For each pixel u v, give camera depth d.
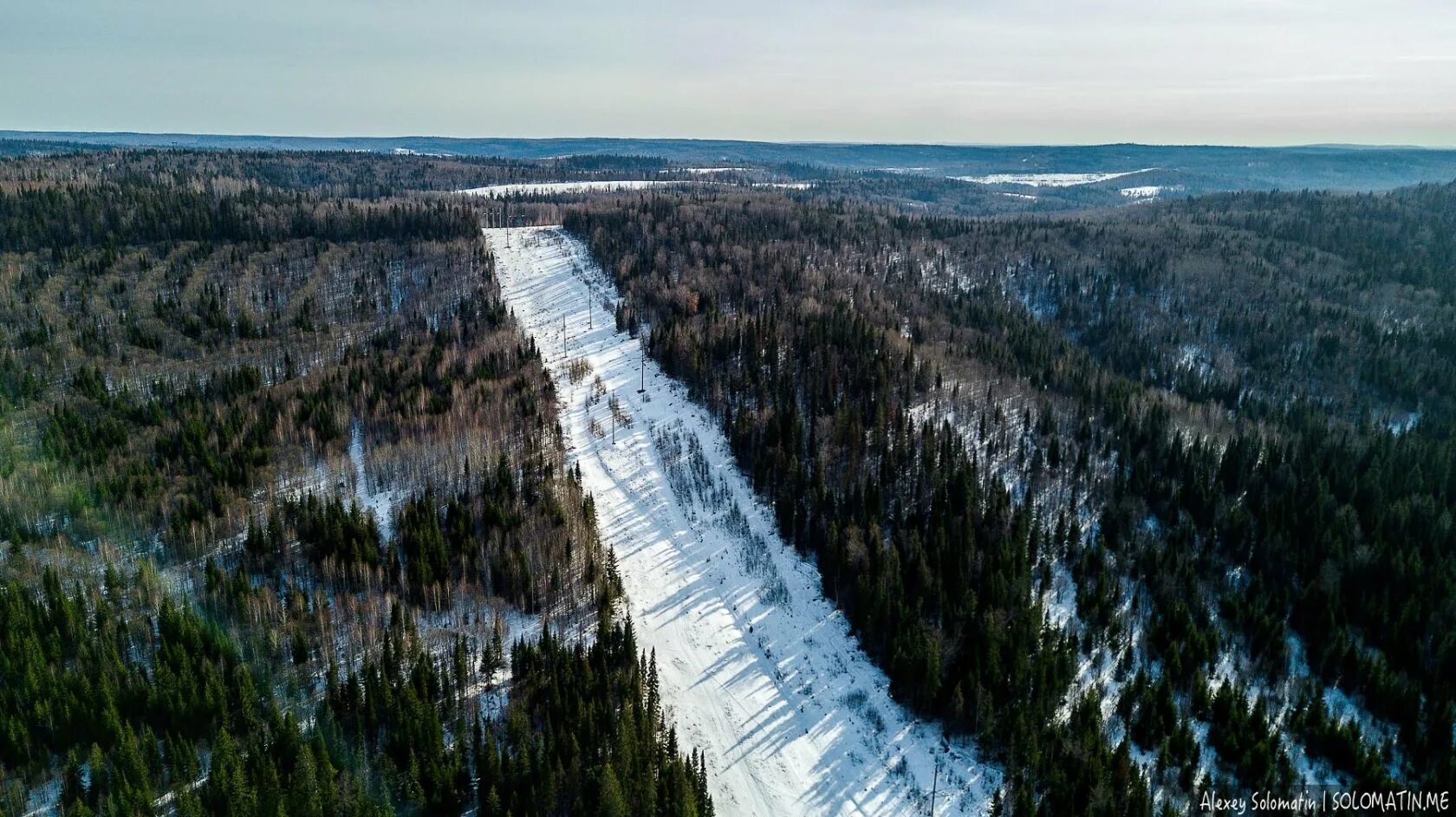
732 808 64.62
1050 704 72.06
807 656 81.94
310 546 85.06
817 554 95.00
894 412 115.06
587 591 85.50
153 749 59.00
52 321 132.62
